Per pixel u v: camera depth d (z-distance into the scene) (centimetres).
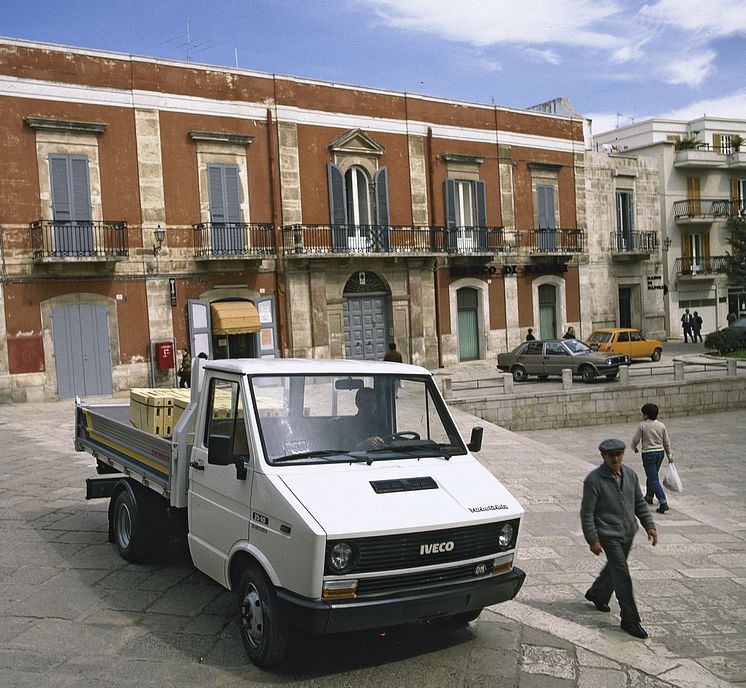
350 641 625
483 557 581
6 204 2162
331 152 2800
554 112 3894
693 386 2431
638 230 3894
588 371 2611
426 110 3059
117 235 2333
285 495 547
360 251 2800
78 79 2277
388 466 609
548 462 1477
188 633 636
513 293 3347
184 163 2481
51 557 830
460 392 2206
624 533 680
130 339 2373
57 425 1809
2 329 2162
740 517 1310
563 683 561
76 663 576
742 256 4172
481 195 3212
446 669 578
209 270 2514
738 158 4334
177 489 691
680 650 662
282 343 2678
